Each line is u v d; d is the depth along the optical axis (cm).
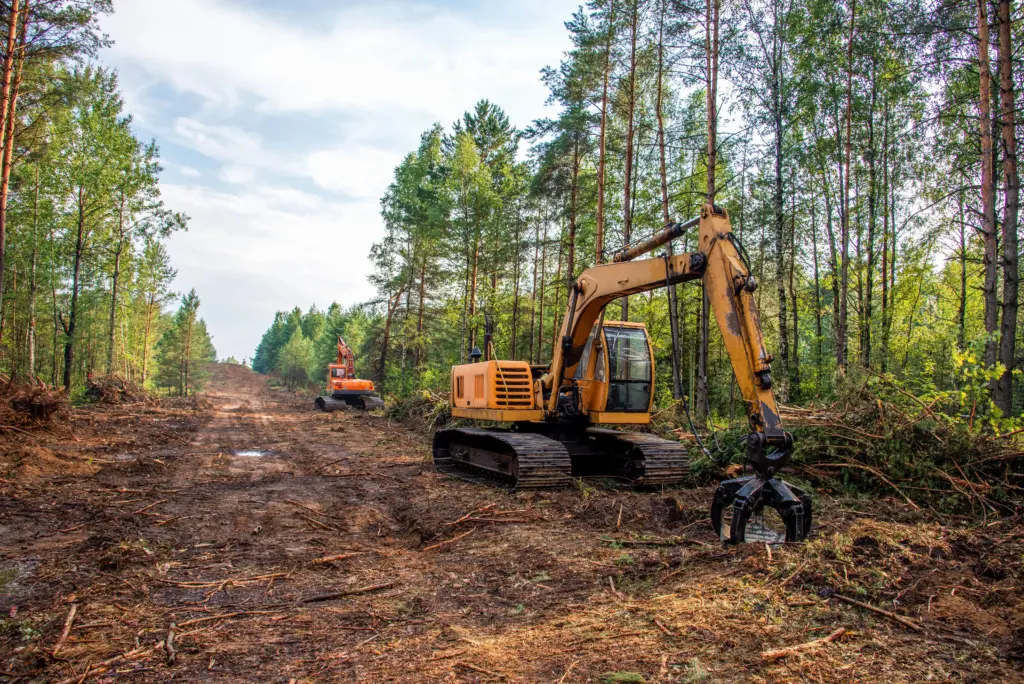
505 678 325
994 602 407
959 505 698
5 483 898
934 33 1379
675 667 326
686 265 660
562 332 966
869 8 1878
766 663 325
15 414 1427
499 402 999
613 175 2458
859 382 934
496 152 3441
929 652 337
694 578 470
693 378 2330
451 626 411
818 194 2370
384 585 510
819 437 855
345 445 1578
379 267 3700
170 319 6438
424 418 2059
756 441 540
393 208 3631
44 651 371
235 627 413
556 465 875
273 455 1391
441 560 589
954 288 2488
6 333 3294
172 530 694
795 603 404
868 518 648
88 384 2998
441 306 3472
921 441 794
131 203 3192
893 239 2256
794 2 1927
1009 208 1115
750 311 578
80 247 2839
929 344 2094
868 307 2134
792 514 512
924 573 450
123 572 536
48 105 2236
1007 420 785
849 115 1975
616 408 964
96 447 1373
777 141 1942
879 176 2220
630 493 828
